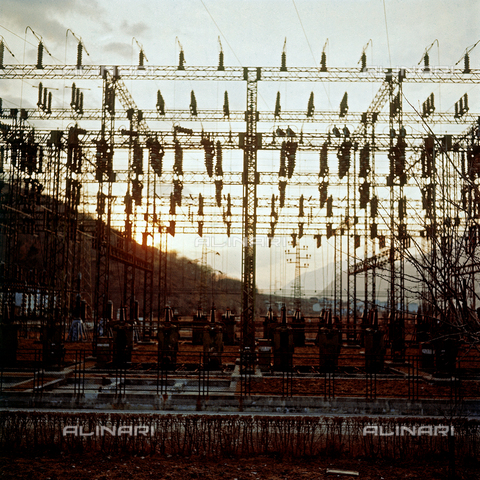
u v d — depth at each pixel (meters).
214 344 19.17
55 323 18.97
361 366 20.80
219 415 10.77
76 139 21.48
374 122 28.56
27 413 10.73
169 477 9.06
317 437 10.73
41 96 30.80
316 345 32.47
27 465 9.57
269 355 19.06
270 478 9.06
